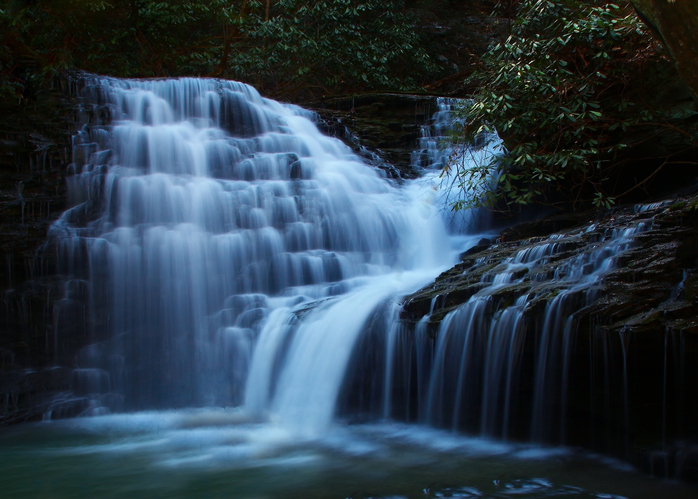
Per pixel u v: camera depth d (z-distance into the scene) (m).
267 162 10.03
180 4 13.32
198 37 15.55
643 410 5.05
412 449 5.68
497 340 5.93
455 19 20.33
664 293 5.36
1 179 8.30
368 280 8.82
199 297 8.30
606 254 6.19
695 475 4.67
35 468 5.25
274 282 8.72
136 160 9.41
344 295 7.86
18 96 9.50
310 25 15.85
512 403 5.82
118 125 9.79
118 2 13.27
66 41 12.96
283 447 5.81
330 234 9.49
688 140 7.86
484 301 6.11
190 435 6.26
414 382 6.55
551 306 5.57
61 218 8.27
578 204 9.52
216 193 9.02
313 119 12.16
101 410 7.32
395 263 9.59
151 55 14.48
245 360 7.65
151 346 7.96
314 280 8.92
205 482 4.87
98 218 8.42
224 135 10.62
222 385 7.73
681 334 4.75
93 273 7.89
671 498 4.41
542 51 8.76
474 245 9.50
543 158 8.53
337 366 6.93
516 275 6.64
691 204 6.22
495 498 4.43
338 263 9.11
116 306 7.92
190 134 10.08
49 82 10.13
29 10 12.17
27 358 7.42
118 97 10.27
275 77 16.19
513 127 8.92
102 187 8.66
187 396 7.78
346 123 12.45
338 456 5.51
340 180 10.24
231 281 8.53
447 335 6.31
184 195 8.87
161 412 7.34
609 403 5.23
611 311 5.20
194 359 7.96
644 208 7.64
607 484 4.70
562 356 5.48
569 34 8.42
